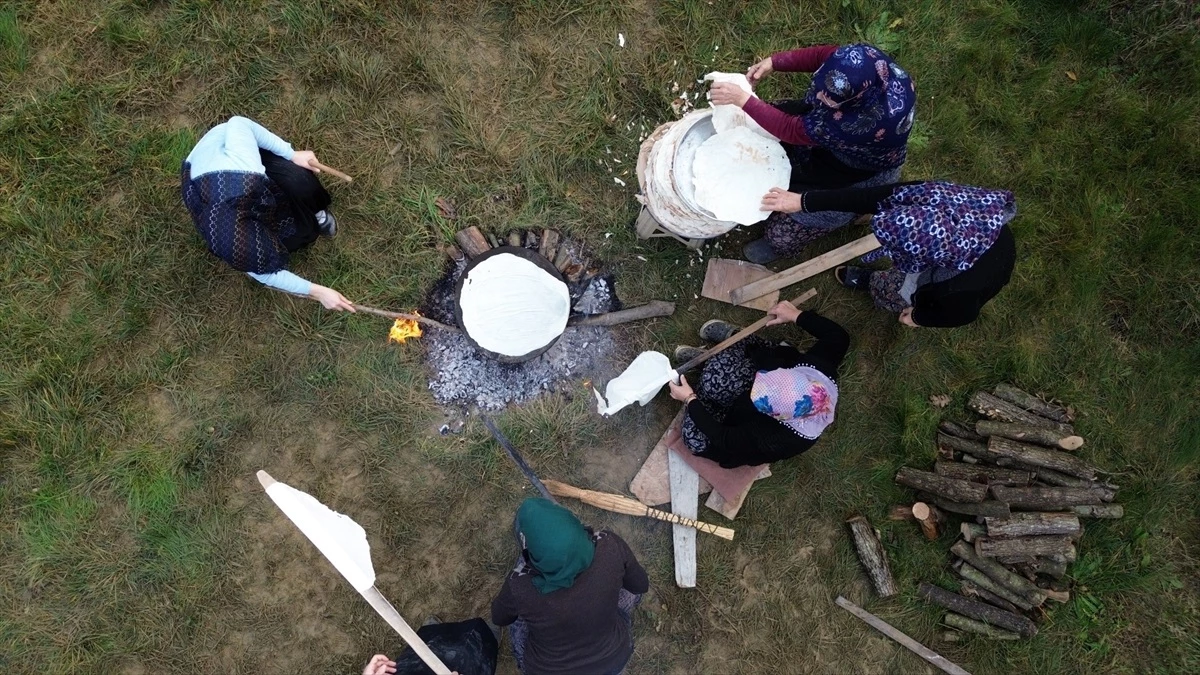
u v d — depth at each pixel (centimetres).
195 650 374
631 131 398
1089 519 404
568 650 296
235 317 379
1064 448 396
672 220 331
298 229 335
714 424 351
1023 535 383
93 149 373
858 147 294
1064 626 401
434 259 387
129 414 374
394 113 387
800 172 337
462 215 389
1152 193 414
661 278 400
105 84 375
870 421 409
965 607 396
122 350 374
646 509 387
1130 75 419
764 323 365
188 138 378
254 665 377
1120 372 413
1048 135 415
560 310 327
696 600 398
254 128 306
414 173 388
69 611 369
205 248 375
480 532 388
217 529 376
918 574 406
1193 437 408
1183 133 410
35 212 370
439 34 391
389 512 384
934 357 410
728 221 308
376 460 383
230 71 380
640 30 400
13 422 365
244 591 378
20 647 365
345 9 381
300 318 379
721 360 375
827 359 349
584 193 397
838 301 410
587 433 393
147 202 375
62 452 368
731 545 402
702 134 322
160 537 373
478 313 320
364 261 384
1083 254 408
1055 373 412
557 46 396
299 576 381
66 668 366
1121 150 415
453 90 388
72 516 370
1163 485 408
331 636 381
